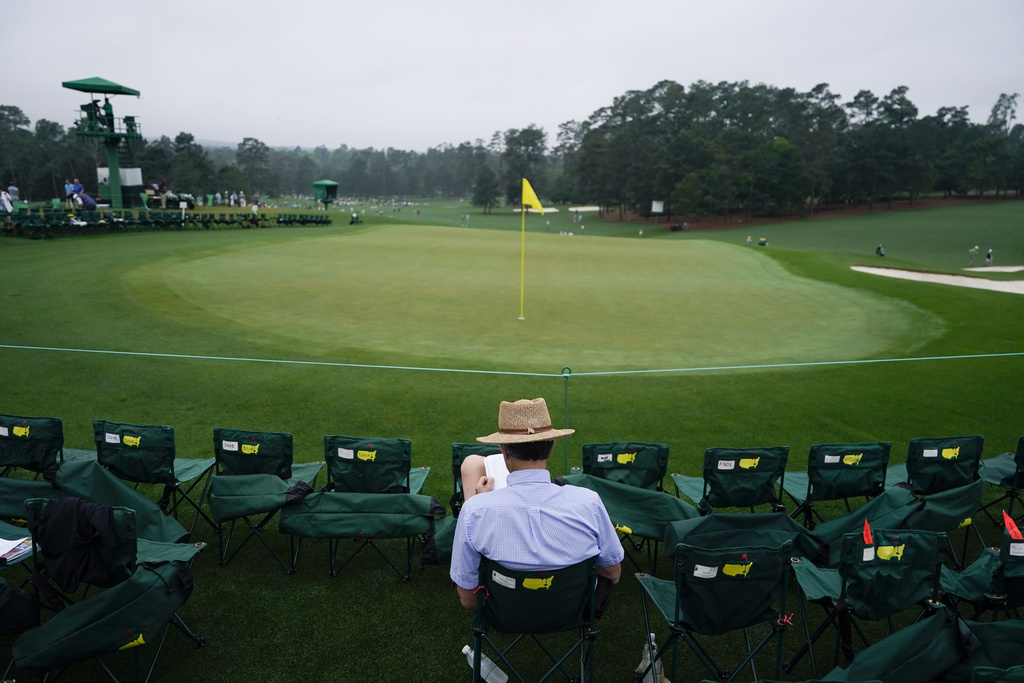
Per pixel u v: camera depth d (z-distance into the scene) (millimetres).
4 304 15734
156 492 6445
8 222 30766
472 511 2787
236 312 16703
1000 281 29094
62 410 8977
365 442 5238
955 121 153375
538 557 2740
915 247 78125
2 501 4957
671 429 8930
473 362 12445
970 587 4117
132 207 50250
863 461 5504
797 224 107312
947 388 11039
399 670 4004
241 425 8617
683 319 18453
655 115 137000
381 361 12180
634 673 4051
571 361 13109
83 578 3639
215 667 3994
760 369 12180
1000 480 6051
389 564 5109
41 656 3434
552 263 31688
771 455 5352
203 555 5324
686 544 3818
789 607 4793
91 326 14000
